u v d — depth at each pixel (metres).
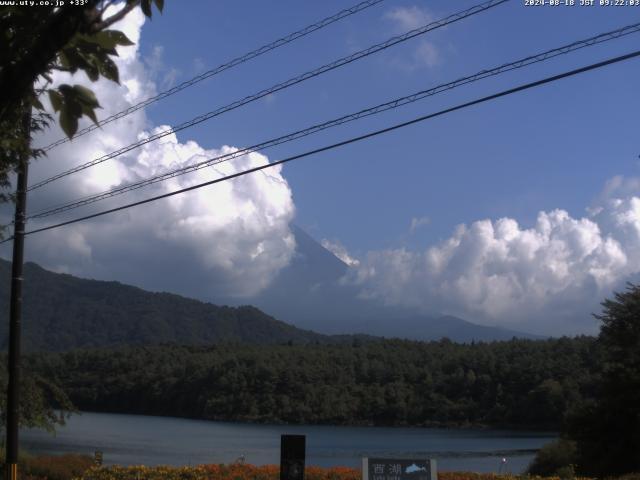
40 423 23.95
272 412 122.31
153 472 19.00
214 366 130.38
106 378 136.75
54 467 23.56
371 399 123.88
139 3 3.60
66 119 3.57
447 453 63.44
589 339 111.81
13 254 17.22
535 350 119.38
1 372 23.23
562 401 103.00
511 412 110.81
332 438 86.25
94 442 67.88
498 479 19.27
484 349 130.25
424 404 120.69
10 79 3.23
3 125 5.25
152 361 140.38
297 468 13.95
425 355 138.00
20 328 17.08
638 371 37.00
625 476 22.89
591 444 37.47
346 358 136.75
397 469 13.44
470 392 120.31
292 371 127.62
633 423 36.25
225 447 64.25
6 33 3.47
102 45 3.59
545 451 40.56
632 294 39.47
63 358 144.12
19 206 17.23
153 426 100.31
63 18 3.24
